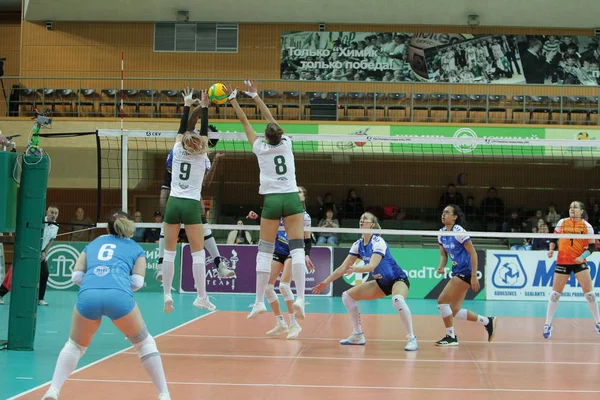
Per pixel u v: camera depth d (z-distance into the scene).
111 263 4.86
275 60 22.08
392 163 19.80
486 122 18.94
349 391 5.45
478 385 5.76
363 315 11.36
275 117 19.69
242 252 15.11
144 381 5.77
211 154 17.80
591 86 19.05
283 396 5.25
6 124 18.73
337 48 21.95
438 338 8.76
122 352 7.25
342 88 21.67
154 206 19.66
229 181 18.62
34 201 7.43
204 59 22.20
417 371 6.38
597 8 20.80
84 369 6.27
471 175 19.75
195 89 21.56
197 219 6.96
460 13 21.34
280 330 8.76
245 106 19.94
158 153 18.53
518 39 21.73
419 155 18.50
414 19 21.66
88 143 18.56
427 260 14.92
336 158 19.00
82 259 4.98
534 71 21.69
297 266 6.83
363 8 21.36
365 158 18.89
